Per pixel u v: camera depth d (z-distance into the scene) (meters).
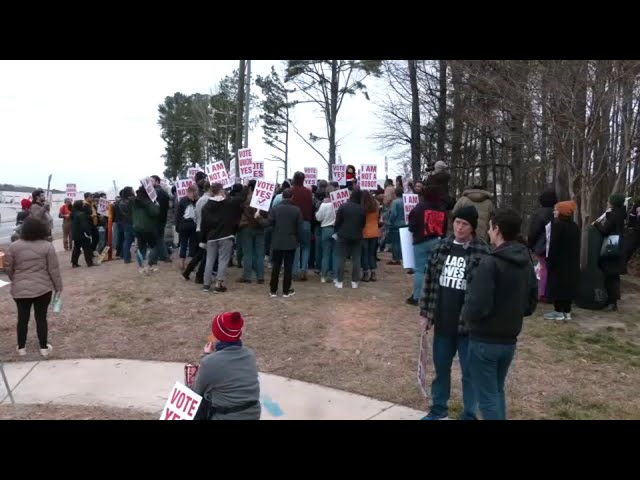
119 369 6.61
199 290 9.96
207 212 9.76
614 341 7.67
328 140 36.88
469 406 4.93
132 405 5.46
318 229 11.96
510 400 5.69
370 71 33.00
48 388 5.96
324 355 7.01
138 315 8.59
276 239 9.45
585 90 9.73
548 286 8.71
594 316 9.15
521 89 10.84
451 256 4.93
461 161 23.55
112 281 10.95
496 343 4.23
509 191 25.55
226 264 9.83
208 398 3.68
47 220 12.77
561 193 13.94
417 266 9.02
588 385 6.13
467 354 4.84
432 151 24.17
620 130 11.11
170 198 14.51
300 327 8.00
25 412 5.25
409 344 7.40
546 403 5.64
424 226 8.71
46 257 7.03
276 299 9.41
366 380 6.22
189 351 7.23
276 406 5.47
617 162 11.21
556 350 7.26
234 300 9.29
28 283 6.92
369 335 7.74
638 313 9.37
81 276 11.91
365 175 13.67
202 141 59.91
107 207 15.96
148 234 11.58
